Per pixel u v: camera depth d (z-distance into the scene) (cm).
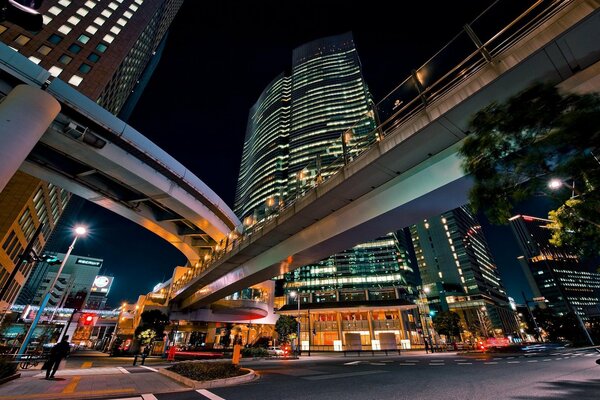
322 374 1466
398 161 1296
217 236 4462
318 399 812
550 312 8150
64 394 862
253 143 17175
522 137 702
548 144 647
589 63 848
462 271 12044
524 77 920
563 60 861
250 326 7169
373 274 8938
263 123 16712
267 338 7106
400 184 1355
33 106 2089
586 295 13612
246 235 2409
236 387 1045
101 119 2870
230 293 3512
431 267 12912
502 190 751
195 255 4906
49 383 1070
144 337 3997
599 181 624
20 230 3672
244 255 2475
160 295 5647
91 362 2512
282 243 2141
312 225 1873
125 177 3303
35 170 3122
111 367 1944
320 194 1581
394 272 8812
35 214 3994
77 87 4025
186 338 7281
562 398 779
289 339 5794
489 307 11244
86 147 2836
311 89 14412
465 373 1427
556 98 680
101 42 4656
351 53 15625
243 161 18462
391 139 1251
